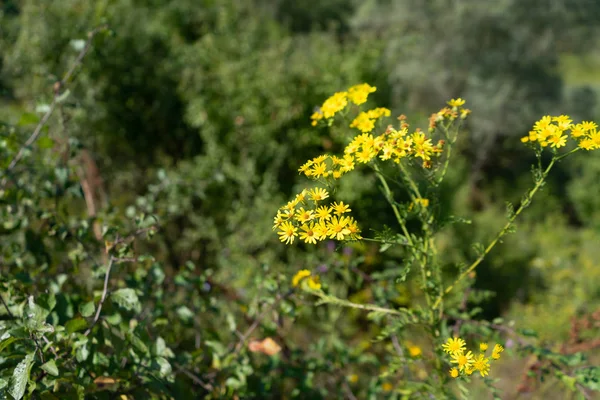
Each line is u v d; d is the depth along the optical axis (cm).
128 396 154
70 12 606
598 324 237
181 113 705
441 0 1420
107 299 162
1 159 221
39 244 205
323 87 641
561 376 196
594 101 1409
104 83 626
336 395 247
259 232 538
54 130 286
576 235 1041
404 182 181
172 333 208
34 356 129
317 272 257
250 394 202
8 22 607
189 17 845
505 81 1370
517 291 758
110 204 239
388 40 798
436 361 184
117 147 682
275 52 674
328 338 308
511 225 168
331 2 1534
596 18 1530
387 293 244
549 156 1224
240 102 642
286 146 624
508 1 1391
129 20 695
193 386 201
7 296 168
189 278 219
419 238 175
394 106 740
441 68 1374
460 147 1139
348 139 198
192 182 309
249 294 275
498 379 167
